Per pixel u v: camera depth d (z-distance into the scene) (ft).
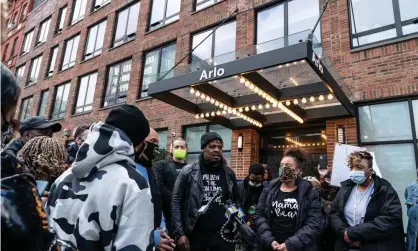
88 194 4.09
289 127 23.56
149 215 4.15
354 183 10.22
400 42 19.48
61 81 48.75
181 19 33.73
